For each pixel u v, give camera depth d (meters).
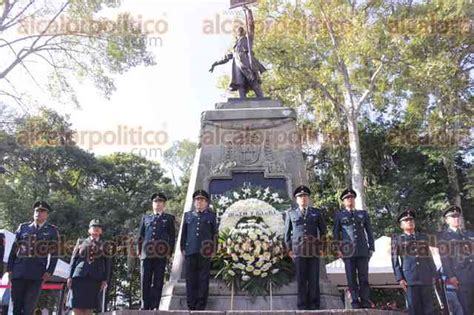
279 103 9.46
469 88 17.72
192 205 8.41
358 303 7.04
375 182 21.14
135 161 28.34
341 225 7.38
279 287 7.74
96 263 7.51
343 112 18.70
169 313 6.30
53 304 19.53
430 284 7.21
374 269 10.49
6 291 10.25
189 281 7.27
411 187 19.48
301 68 17.19
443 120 17.42
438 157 18.23
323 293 7.67
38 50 16.50
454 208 7.73
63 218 21.78
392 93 17.92
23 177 22.02
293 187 8.62
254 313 6.26
